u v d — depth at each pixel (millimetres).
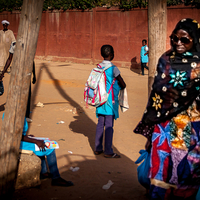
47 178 3721
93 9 17141
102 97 4391
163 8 3307
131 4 15680
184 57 2539
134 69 16109
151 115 2709
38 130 5617
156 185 2625
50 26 19234
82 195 3289
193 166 2564
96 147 4609
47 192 3320
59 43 19031
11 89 2812
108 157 4512
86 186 3525
